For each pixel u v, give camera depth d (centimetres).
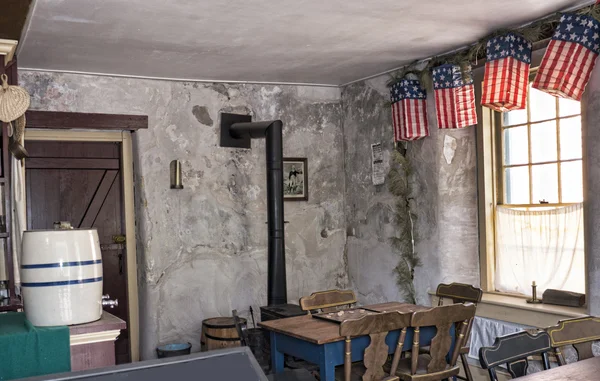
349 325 324
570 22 382
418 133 520
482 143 493
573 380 236
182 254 557
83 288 240
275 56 495
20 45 431
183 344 531
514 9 392
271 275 520
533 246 460
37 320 234
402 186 548
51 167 524
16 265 384
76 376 151
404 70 539
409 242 545
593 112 385
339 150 638
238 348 168
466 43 472
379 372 340
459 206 511
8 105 346
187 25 399
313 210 623
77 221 534
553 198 449
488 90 436
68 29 397
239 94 591
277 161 525
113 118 518
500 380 450
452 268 511
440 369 363
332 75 579
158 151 549
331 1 361
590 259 390
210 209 573
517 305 437
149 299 538
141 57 478
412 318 344
